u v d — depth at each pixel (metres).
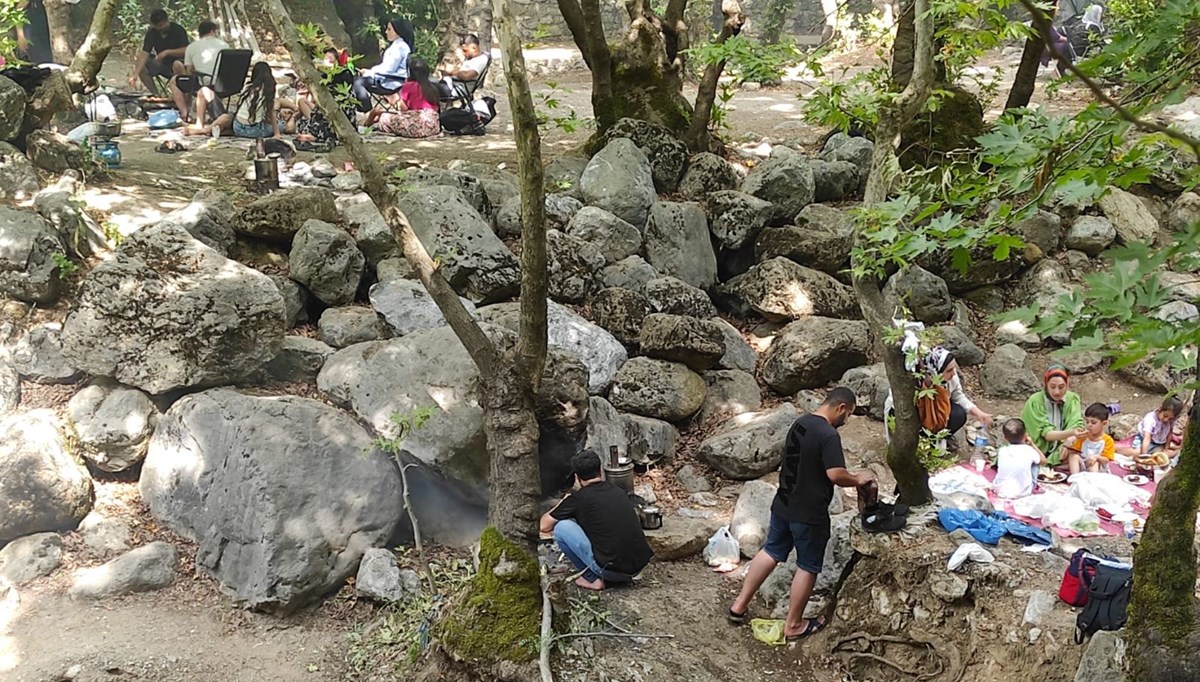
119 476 6.80
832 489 5.83
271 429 6.29
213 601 6.09
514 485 5.42
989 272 9.70
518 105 4.86
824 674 5.80
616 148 9.67
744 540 6.86
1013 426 7.52
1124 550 6.16
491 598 5.30
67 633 5.67
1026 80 10.69
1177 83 2.89
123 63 15.80
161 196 8.90
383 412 6.61
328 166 9.80
